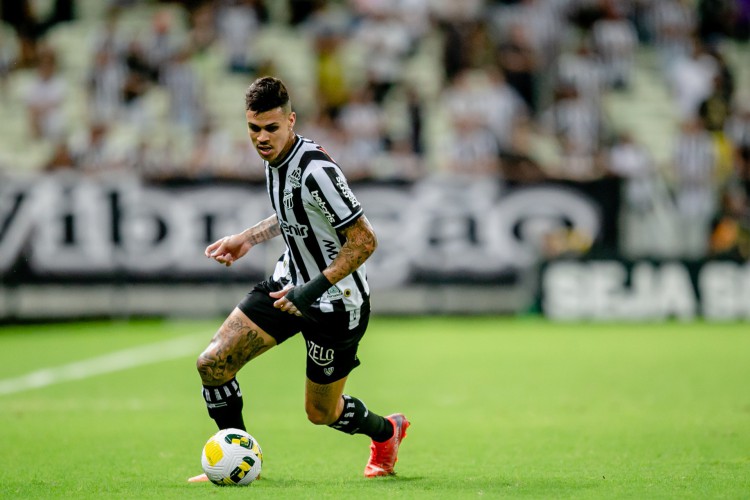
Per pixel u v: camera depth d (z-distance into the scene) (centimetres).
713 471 2252
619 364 4606
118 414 3316
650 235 7138
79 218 6169
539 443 2719
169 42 7875
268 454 2597
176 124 7788
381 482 2148
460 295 6512
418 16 8594
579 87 8050
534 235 6556
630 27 8850
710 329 6209
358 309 2080
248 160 7256
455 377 4231
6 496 2017
